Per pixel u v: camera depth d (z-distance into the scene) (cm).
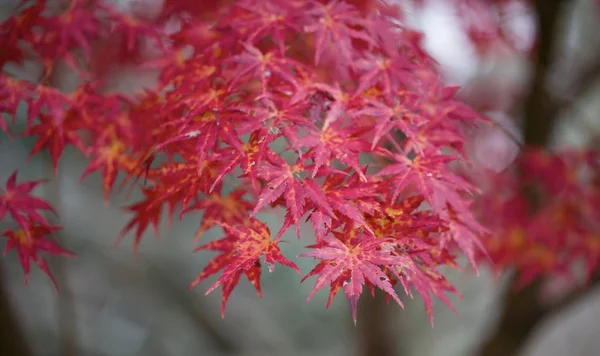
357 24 179
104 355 679
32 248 194
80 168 811
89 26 209
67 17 209
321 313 830
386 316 459
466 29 379
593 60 402
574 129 523
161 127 178
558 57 371
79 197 800
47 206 194
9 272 693
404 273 152
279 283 854
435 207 155
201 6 225
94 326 698
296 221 138
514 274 372
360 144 153
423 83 183
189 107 166
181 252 806
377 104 166
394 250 149
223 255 170
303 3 181
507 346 378
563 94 379
